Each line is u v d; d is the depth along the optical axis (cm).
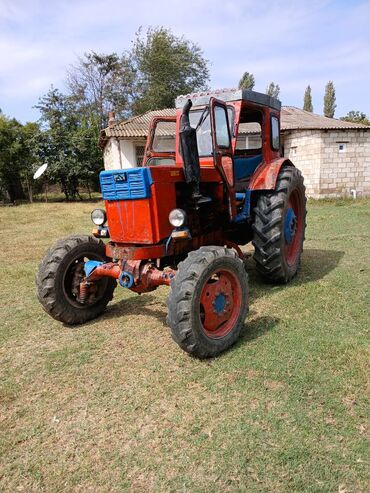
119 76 3438
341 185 1430
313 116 1727
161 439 230
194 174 326
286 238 466
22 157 2012
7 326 397
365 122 3281
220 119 392
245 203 444
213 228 433
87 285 378
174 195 349
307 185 1452
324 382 271
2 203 2073
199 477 203
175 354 322
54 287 366
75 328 386
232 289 335
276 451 215
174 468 209
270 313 390
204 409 253
